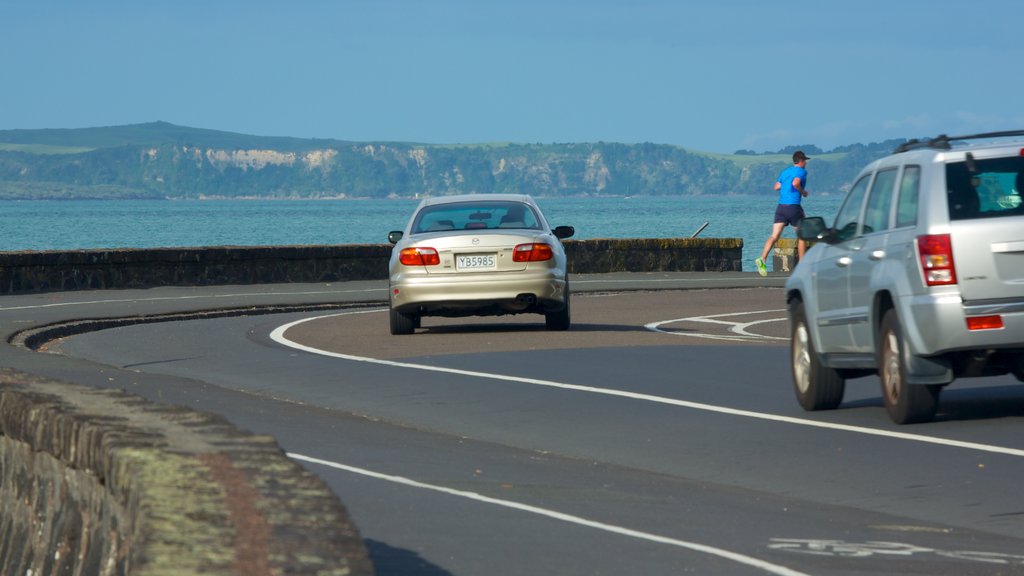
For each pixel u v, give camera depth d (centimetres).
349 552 782
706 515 1577
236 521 831
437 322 4372
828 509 1623
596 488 1741
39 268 5709
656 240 7119
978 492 1697
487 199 3966
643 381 2741
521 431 2191
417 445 2059
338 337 3781
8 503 1389
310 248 6425
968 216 2061
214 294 5547
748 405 2427
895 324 2130
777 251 7144
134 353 3400
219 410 2362
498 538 1421
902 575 1291
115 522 1063
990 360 2083
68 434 1177
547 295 3719
